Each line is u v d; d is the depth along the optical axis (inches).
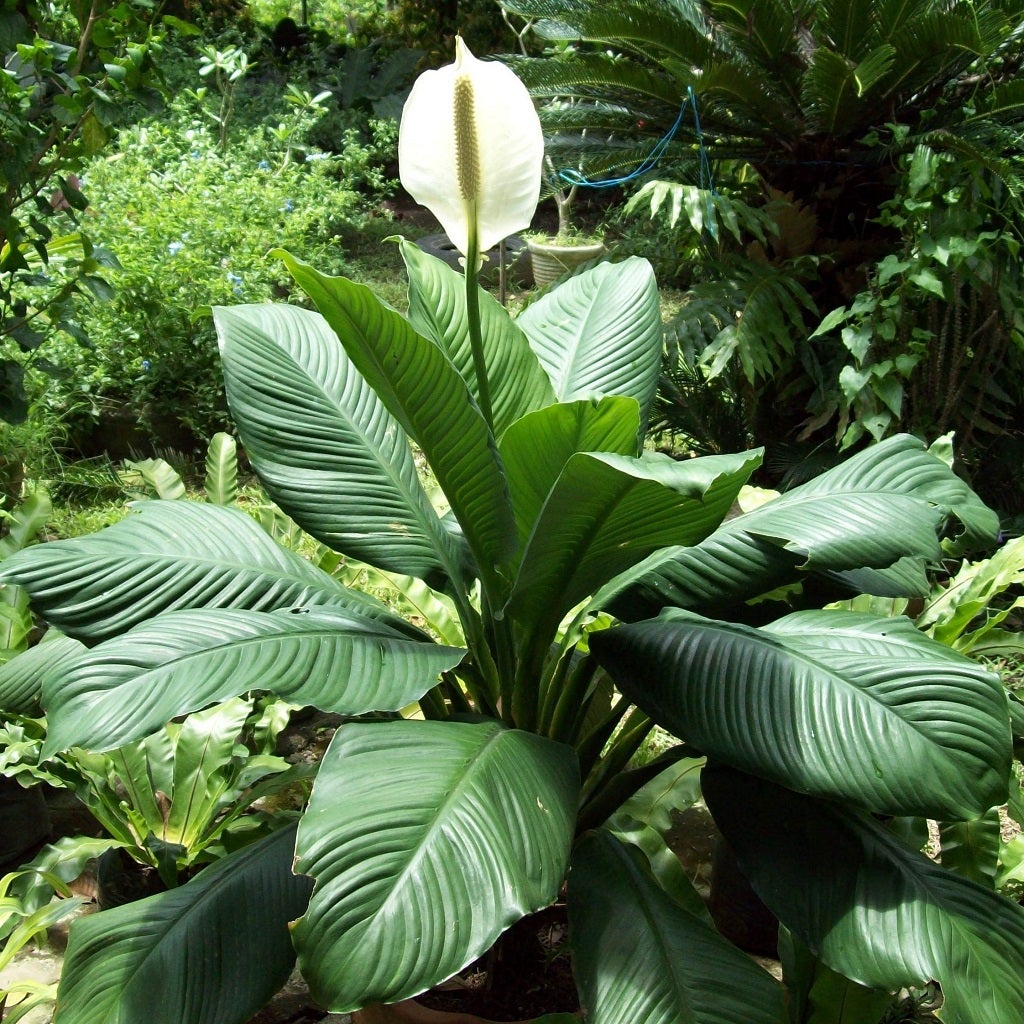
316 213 240.4
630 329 83.4
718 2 146.5
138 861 84.8
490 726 61.4
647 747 115.2
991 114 146.6
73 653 75.0
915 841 72.9
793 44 150.4
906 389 153.8
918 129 153.9
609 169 173.0
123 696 54.5
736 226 147.4
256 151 287.6
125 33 120.9
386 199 375.6
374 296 51.9
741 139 163.2
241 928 61.2
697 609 68.0
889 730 54.7
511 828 52.6
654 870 71.6
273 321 78.5
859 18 146.5
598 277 89.5
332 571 102.9
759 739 56.4
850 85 142.7
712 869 91.8
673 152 164.4
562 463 58.2
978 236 137.3
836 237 160.2
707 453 171.5
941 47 139.9
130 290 188.1
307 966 46.9
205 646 58.2
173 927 62.0
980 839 76.6
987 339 146.6
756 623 74.5
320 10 516.1
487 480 60.4
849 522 64.6
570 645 72.6
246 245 213.3
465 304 76.2
